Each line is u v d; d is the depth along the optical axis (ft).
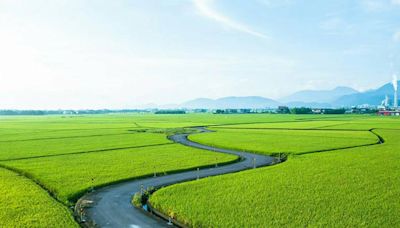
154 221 112.68
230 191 142.51
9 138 367.66
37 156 242.37
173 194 139.23
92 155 245.45
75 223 109.81
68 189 149.38
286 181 157.99
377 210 118.11
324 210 118.52
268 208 121.08
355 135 373.20
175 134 420.77
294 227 104.37
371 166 192.85
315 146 282.56
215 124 598.34
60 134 416.05
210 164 207.21
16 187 154.10
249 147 277.23
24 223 109.91
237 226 105.50
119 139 354.95
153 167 197.67
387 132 404.36
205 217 112.98
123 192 147.74
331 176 167.73
